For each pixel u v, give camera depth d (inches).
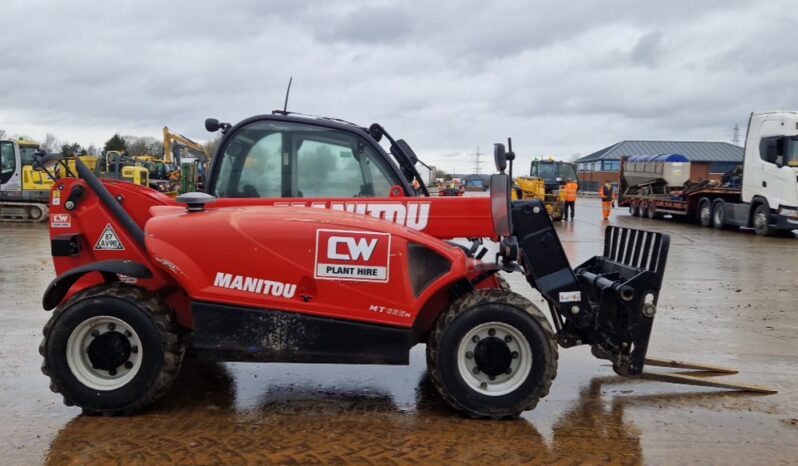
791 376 218.2
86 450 149.0
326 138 207.9
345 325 168.2
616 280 192.1
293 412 175.2
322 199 195.8
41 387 193.9
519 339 168.9
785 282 423.5
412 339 176.6
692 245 671.8
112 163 1067.3
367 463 144.5
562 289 182.2
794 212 736.3
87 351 167.9
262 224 170.1
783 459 150.9
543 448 154.6
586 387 202.4
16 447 150.4
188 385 196.4
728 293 380.5
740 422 174.4
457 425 167.6
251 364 219.3
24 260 490.0
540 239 183.6
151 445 152.3
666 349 253.0
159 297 170.4
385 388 196.4
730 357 242.5
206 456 146.8
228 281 168.1
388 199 192.4
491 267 178.7
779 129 762.2
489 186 190.4
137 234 183.6
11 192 900.0
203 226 170.4
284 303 167.9
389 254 167.6
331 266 167.6
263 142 207.6
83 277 183.5
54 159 188.1
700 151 3144.7
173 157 1230.3
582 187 3272.6
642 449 155.3
